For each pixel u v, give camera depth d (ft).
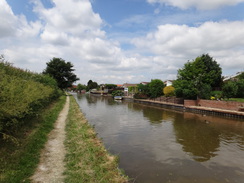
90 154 19.93
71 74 152.66
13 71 30.89
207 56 119.55
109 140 33.27
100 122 51.44
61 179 14.32
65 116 46.75
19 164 15.55
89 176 15.05
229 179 19.52
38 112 31.32
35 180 13.89
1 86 16.87
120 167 21.71
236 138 35.83
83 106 100.83
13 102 17.16
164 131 41.27
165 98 118.01
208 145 31.17
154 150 28.27
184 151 28.07
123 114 69.56
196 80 94.17
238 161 24.41
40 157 18.44
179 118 61.00
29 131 25.26
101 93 280.51
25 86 26.30
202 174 20.48
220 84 112.16
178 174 20.34
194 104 92.02
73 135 27.45
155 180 18.84
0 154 15.99
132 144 31.12
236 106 68.74
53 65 145.48
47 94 43.01
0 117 16.06
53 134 27.81
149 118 60.39
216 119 59.41
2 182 12.45
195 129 43.68
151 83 139.64
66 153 20.10
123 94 205.46
